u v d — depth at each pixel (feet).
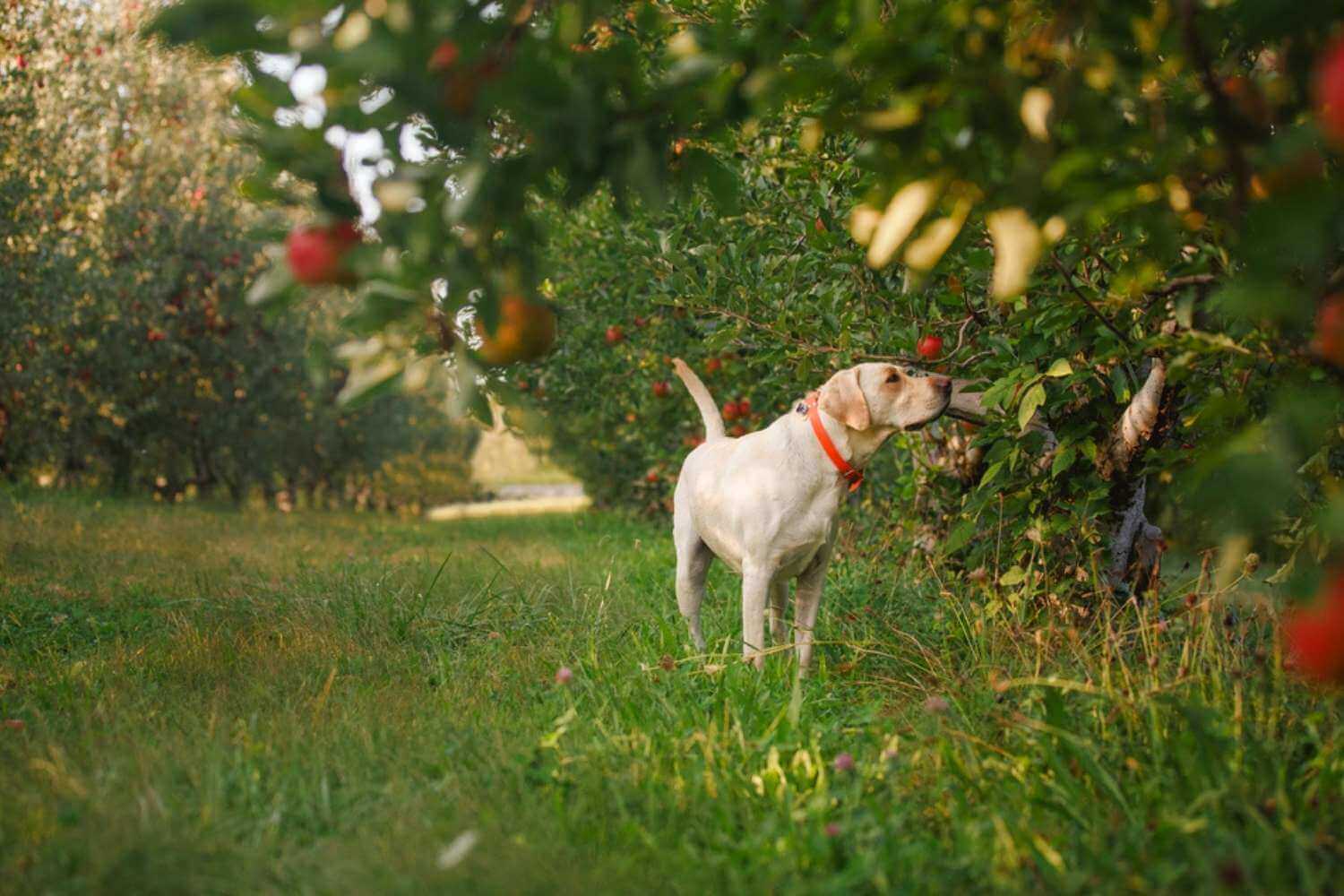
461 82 6.72
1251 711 10.05
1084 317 12.21
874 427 13.39
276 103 6.92
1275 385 8.63
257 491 61.00
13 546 25.32
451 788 9.69
